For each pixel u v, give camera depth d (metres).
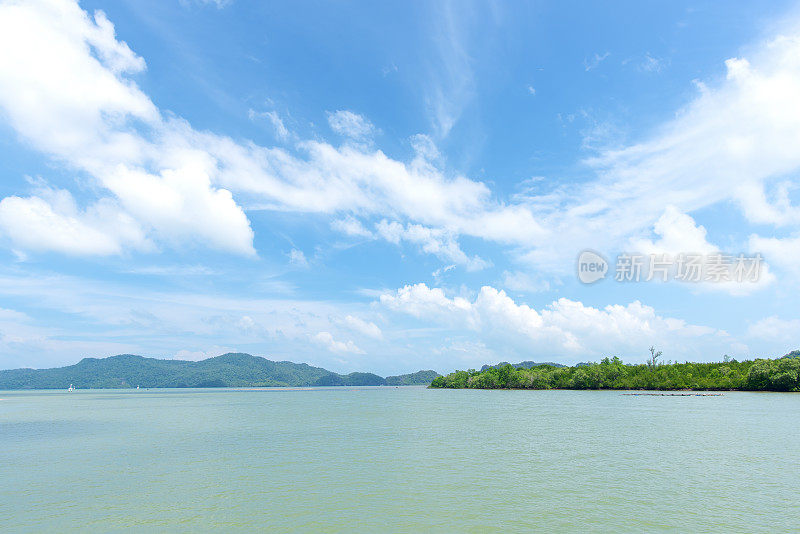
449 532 27.73
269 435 70.62
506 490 36.47
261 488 37.69
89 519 30.45
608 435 65.75
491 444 59.16
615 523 28.89
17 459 50.97
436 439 64.19
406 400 177.25
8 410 133.38
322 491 36.69
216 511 31.91
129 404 167.00
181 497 35.25
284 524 29.27
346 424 86.12
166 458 51.06
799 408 103.88
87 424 89.75
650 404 122.88
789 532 27.33
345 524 29.22
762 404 116.31
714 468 43.56
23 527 29.09
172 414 114.88
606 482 38.75
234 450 56.09
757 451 51.91
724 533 27.17
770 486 37.09
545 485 37.88
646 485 37.62
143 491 37.03
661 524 28.69
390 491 36.47
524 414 100.31
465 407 126.25
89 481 40.34
